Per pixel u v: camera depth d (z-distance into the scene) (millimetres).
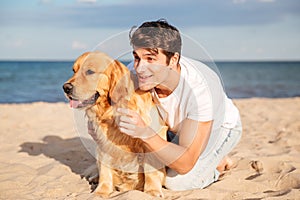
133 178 1576
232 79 14070
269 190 1659
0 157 2129
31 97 6902
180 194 1568
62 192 1600
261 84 11586
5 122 3410
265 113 4109
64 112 4105
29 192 1583
